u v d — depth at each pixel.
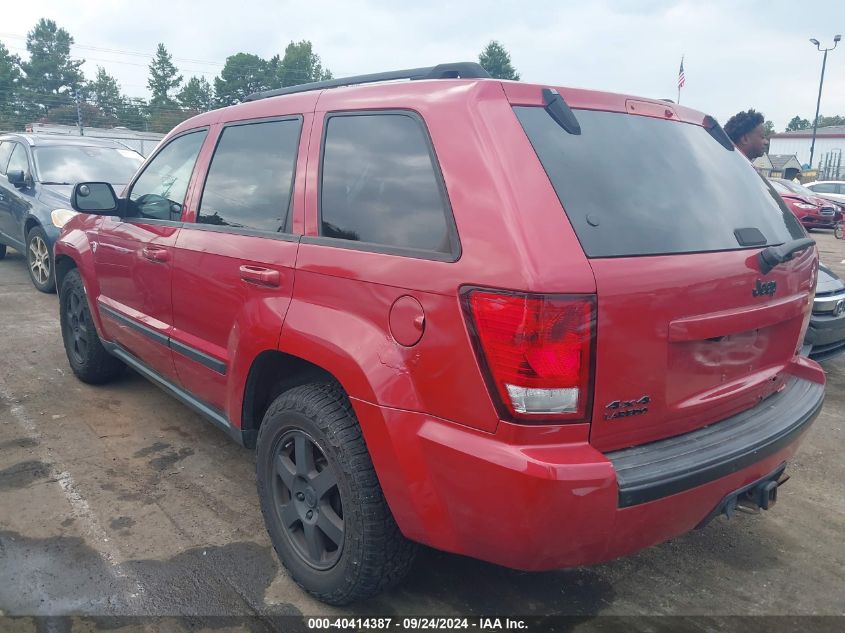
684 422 2.35
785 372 2.89
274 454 2.79
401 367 2.23
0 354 5.54
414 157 2.37
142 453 3.94
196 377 3.38
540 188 2.09
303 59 78.75
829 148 60.53
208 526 3.22
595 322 1.99
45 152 8.27
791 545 3.26
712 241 2.41
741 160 3.01
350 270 2.43
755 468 2.41
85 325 4.69
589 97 2.52
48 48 79.94
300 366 2.87
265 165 3.04
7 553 2.94
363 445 2.43
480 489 2.05
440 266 2.14
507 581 2.91
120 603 2.66
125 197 4.04
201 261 3.21
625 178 2.34
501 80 2.33
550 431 2.00
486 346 2.01
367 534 2.42
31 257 7.78
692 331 2.23
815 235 19.16
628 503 2.04
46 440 4.05
